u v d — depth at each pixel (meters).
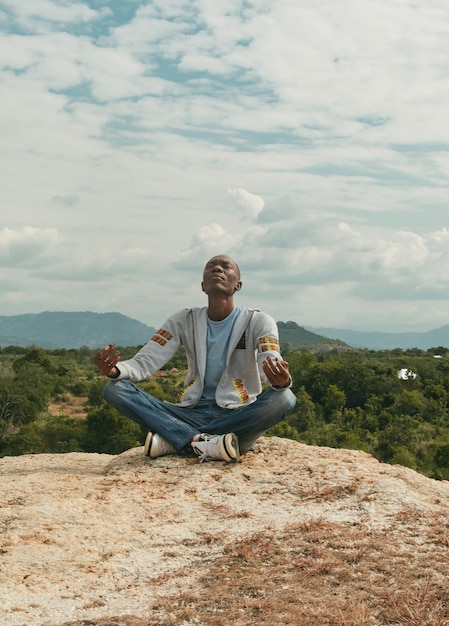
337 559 5.17
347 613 4.32
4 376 87.56
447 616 4.27
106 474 8.02
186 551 5.66
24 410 79.56
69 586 5.05
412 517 6.07
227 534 5.94
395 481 6.96
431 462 61.97
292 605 4.47
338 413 81.44
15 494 7.16
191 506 6.69
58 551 5.61
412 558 5.16
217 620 4.34
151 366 8.54
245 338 8.50
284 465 7.77
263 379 8.14
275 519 6.25
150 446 8.13
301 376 96.56
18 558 5.46
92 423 63.81
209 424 8.23
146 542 5.84
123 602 4.77
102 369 8.12
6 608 4.68
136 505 6.71
